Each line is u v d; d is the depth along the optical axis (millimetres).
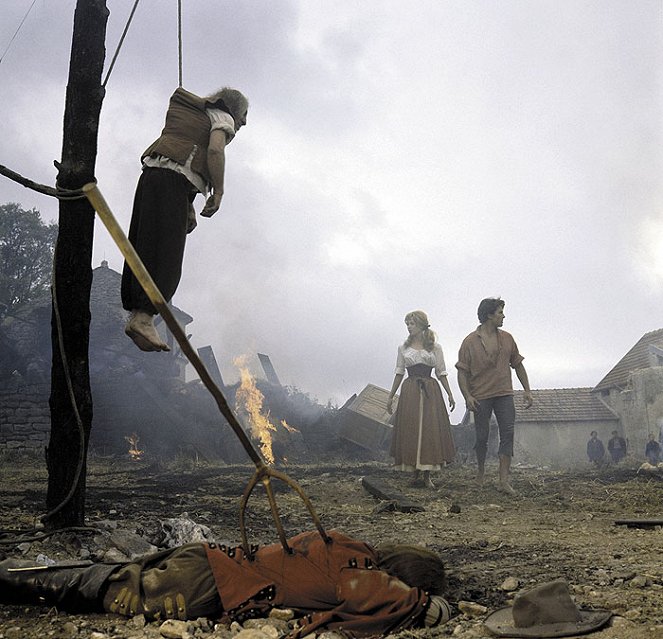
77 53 4648
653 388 28266
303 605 2863
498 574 3844
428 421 9289
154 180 3762
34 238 42656
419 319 9562
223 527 5969
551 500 8211
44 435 23281
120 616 2943
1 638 2682
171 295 3758
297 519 6691
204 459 21000
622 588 3410
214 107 3895
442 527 6230
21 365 24875
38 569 3031
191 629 2730
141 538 4578
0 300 39469
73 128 4590
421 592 2852
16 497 7672
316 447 24203
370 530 6031
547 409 32875
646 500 8141
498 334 9164
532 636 2592
